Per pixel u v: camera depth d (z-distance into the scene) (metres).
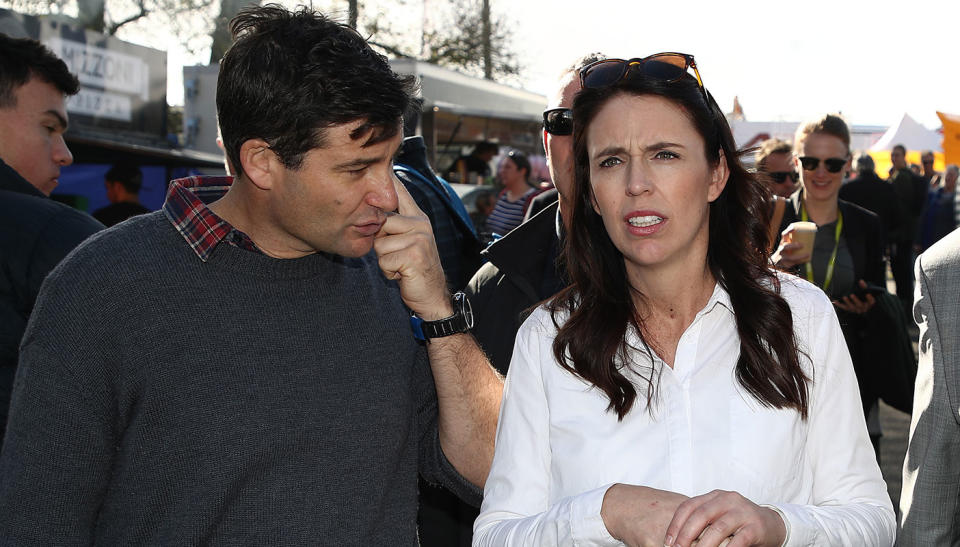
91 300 1.36
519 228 2.27
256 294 1.45
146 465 1.38
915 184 10.30
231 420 1.39
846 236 3.49
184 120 7.82
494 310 2.27
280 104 1.31
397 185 1.65
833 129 3.48
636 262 1.45
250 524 1.42
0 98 2.33
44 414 1.33
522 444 1.52
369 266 1.67
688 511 1.22
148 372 1.36
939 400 1.74
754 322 1.43
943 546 1.79
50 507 1.32
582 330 1.49
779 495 1.38
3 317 2.04
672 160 1.41
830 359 1.45
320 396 1.47
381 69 1.38
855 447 1.42
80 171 7.50
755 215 1.55
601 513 1.31
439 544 2.55
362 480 1.51
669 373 1.45
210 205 1.52
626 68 1.44
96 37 6.36
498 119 11.09
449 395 1.67
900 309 3.18
